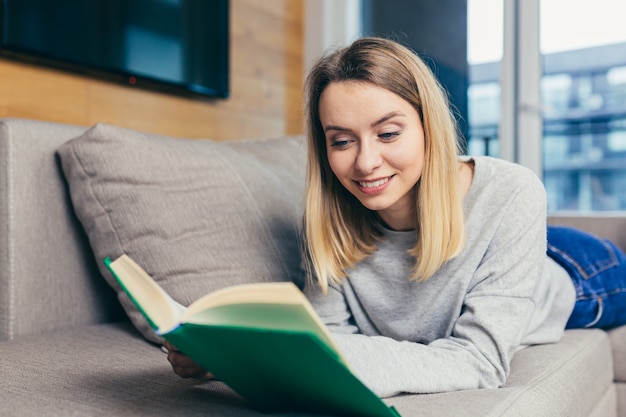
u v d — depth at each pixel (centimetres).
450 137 91
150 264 109
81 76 202
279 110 297
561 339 119
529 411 78
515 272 91
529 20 276
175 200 113
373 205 89
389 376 76
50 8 186
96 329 121
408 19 310
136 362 94
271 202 125
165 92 233
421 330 100
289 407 71
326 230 101
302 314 50
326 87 88
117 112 215
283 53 299
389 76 85
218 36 252
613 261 135
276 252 119
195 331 56
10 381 83
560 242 136
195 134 248
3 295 114
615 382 133
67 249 124
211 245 112
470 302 90
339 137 87
